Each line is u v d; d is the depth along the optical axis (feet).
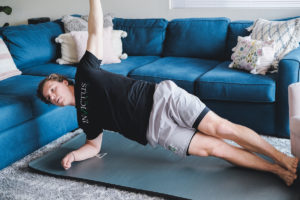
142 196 5.79
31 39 10.50
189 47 10.69
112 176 6.29
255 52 8.14
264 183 5.76
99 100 6.10
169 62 10.10
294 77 7.18
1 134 6.86
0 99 7.26
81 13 13.43
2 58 9.34
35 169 6.76
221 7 11.31
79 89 6.26
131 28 11.65
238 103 8.06
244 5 10.97
